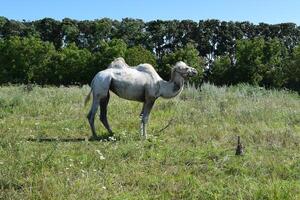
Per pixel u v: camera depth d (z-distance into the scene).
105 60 59.22
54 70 60.78
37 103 16.02
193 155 9.12
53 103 16.27
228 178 7.68
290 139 10.69
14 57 60.38
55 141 10.55
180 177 7.70
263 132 11.42
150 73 11.34
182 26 80.81
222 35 79.38
